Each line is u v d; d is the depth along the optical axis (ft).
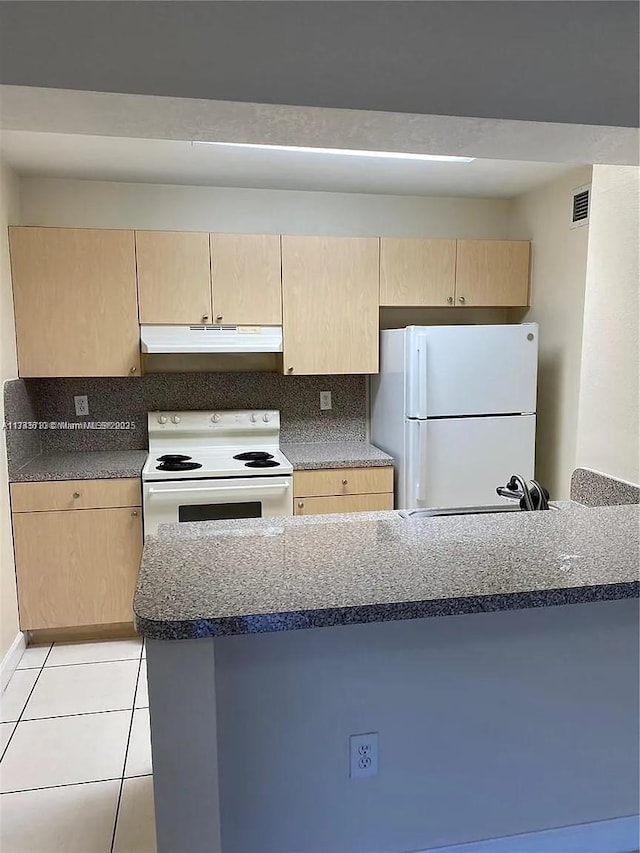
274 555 4.63
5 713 8.04
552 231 10.97
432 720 4.88
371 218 11.84
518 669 4.99
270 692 4.56
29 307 9.87
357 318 10.99
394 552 4.69
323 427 12.35
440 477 10.39
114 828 6.09
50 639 10.09
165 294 10.26
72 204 10.72
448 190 11.52
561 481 10.96
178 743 3.86
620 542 4.93
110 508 9.87
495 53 4.09
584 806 5.35
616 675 5.24
